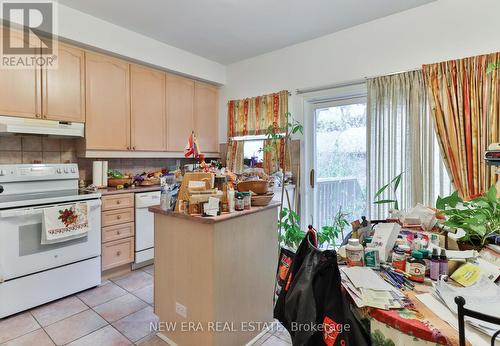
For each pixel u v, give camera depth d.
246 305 1.86
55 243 2.41
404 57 2.67
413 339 0.87
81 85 2.84
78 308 2.32
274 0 2.51
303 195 3.45
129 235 3.02
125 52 3.05
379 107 2.77
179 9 2.65
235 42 3.40
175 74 3.71
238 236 1.78
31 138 2.85
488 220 1.44
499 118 2.18
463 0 2.37
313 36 3.22
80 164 3.20
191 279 1.74
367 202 2.86
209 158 4.24
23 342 1.89
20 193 2.55
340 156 3.29
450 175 2.39
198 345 1.72
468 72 2.30
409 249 1.34
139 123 3.33
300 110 3.43
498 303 0.95
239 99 4.06
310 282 1.04
